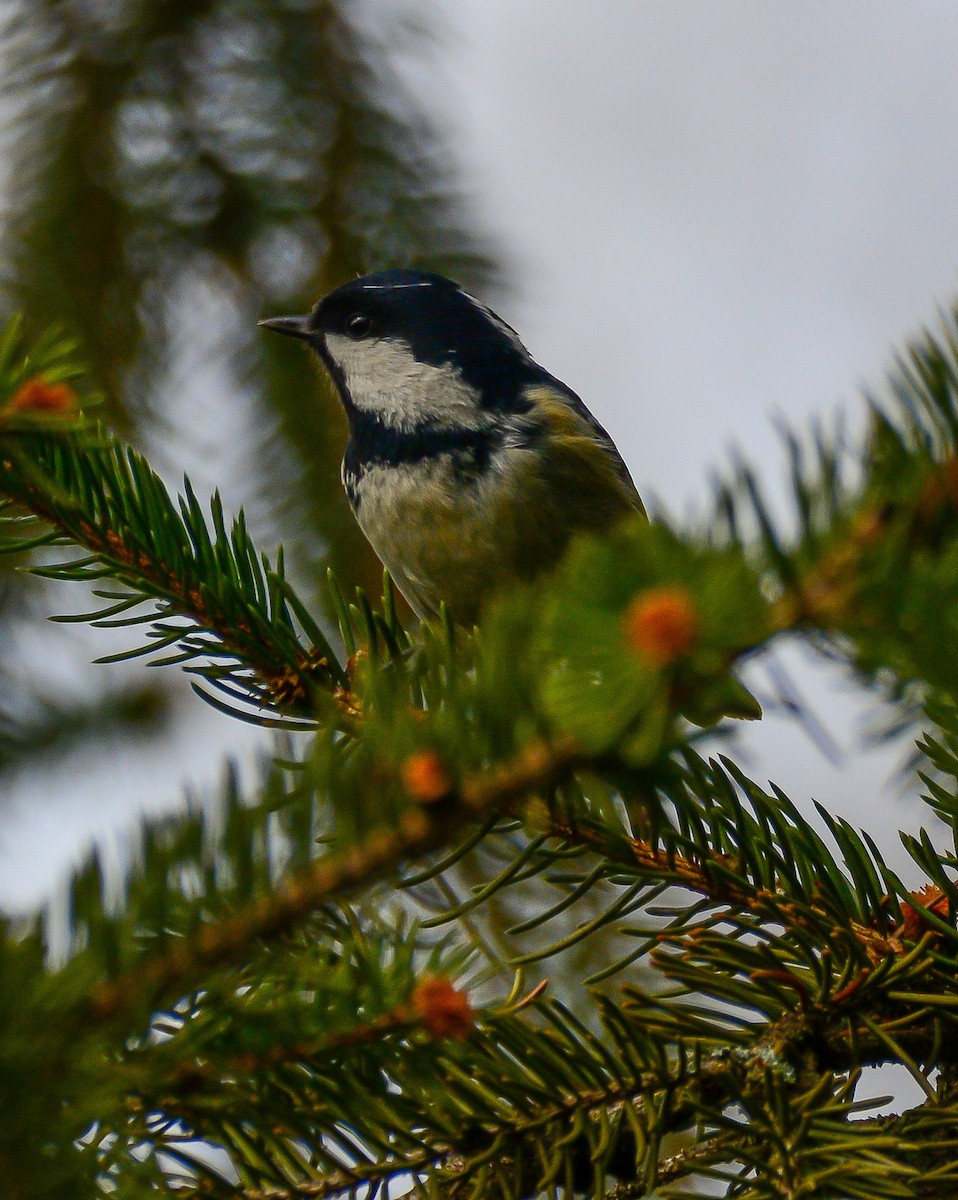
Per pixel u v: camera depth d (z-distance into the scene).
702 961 3.20
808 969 3.20
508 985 3.27
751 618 2.01
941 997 3.15
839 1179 2.80
